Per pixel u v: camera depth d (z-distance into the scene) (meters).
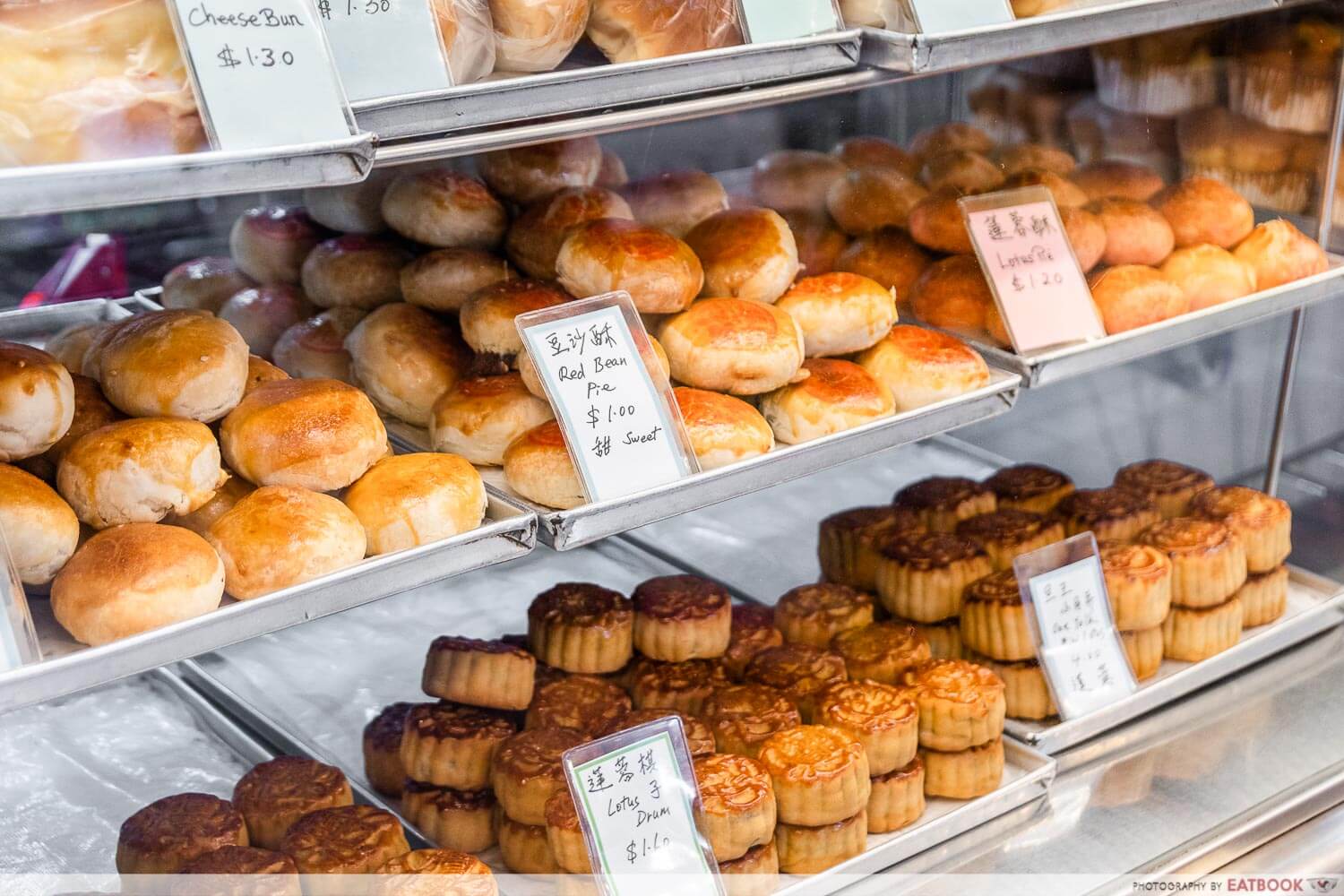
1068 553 1.63
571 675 1.53
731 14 1.22
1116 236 1.71
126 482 1.04
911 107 1.80
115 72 0.90
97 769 1.41
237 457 1.14
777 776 1.34
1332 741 1.65
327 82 0.97
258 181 0.93
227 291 1.47
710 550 1.92
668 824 1.25
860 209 1.71
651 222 1.57
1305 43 1.78
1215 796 1.54
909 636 1.61
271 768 1.36
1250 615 1.83
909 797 1.43
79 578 0.95
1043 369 1.53
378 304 1.49
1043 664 1.59
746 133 1.71
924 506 1.88
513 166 1.50
